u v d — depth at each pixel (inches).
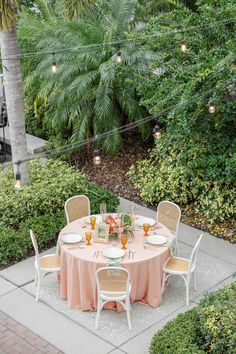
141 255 343.6
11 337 324.5
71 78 511.2
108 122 509.7
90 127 546.3
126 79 469.4
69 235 365.7
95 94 504.1
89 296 344.2
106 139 510.6
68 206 405.1
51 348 315.3
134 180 505.0
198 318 302.8
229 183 439.8
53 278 378.3
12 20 396.5
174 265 358.9
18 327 332.8
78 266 340.8
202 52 409.1
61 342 320.2
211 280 376.8
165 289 364.5
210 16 417.4
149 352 295.6
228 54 390.3
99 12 558.6
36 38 526.6
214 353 287.3
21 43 535.2
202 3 448.1
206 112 426.0
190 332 293.4
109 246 354.3
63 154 541.3
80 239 360.5
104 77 481.4
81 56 504.7
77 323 336.2
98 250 348.8
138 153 547.2
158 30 442.6
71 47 512.1
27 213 425.1
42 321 338.0
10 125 440.5
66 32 519.2
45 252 407.8
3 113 554.6
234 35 418.0
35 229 408.5
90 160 548.1
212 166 446.3
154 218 454.9
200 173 455.8
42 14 581.3
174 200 470.6
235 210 436.8
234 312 290.4
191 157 459.8
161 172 484.1
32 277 379.9
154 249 351.3
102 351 312.7
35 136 591.8
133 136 573.3
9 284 372.5
